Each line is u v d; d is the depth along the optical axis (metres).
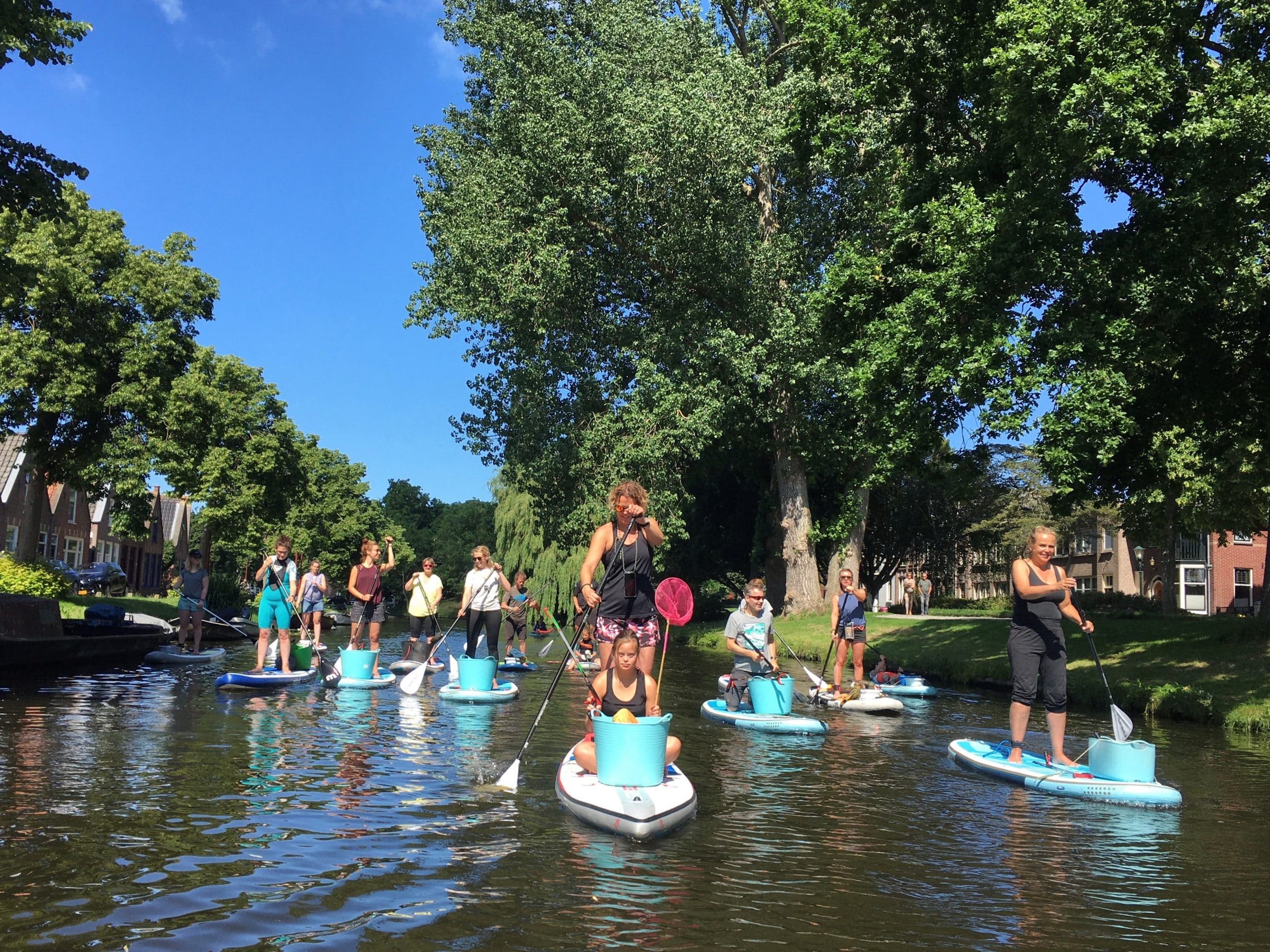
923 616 36.47
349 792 6.59
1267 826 6.59
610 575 6.96
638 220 24.75
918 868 5.30
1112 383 12.95
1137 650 16.28
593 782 6.54
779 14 25.86
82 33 18.39
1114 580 51.22
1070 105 12.31
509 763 7.81
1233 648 14.74
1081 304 13.91
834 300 17.75
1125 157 13.02
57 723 9.27
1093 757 7.78
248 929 4.00
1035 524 43.16
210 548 43.59
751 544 38.53
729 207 24.58
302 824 5.69
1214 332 15.03
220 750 8.04
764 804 6.84
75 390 29.12
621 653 6.59
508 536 39.03
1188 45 13.72
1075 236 13.55
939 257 14.80
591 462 25.41
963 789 7.56
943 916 4.51
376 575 15.65
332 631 34.00
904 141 17.59
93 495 32.81
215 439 38.78
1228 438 17.30
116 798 6.20
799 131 20.73
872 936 4.21
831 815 6.53
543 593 35.91
